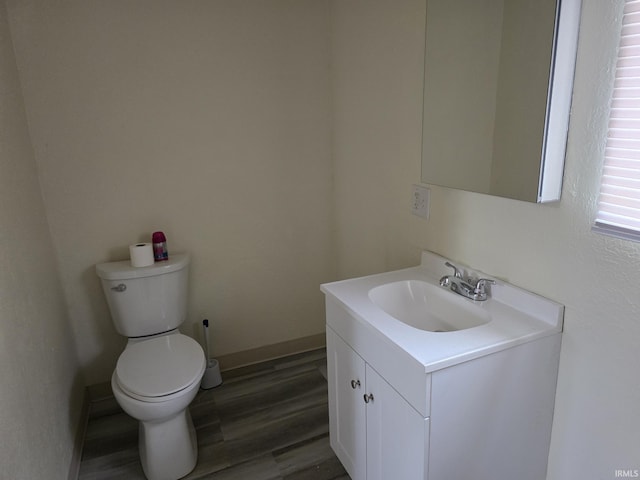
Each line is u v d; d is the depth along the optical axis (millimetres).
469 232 1502
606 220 1066
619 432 1115
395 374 1212
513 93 1207
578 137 1100
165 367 1742
